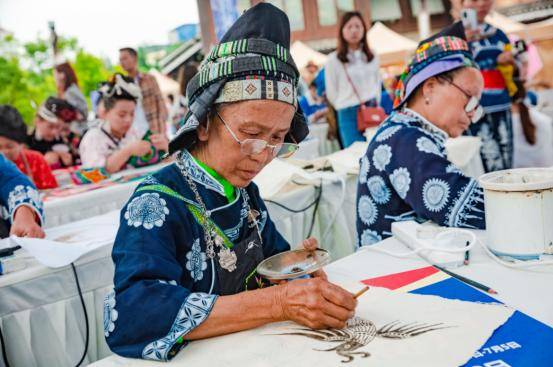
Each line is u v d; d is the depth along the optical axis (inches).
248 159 40.9
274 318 35.0
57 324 62.5
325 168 109.2
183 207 40.3
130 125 171.2
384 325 34.0
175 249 39.1
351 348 31.3
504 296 36.9
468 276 41.9
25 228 75.1
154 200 39.2
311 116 234.8
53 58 223.1
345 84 220.2
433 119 64.1
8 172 85.0
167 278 36.1
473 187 55.8
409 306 36.6
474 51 197.9
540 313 33.4
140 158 170.7
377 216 64.2
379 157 63.6
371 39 267.7
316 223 102.0
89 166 161.5
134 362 33.4
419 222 61.2
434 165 57.9
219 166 41.9
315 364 30.0
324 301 33.9
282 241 51.9
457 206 55.0
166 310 33.8
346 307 34.0
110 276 67.6
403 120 65.1
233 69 38.3
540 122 209.0
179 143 41.3
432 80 63.1
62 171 170.2
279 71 38.9
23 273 60.6
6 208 84.1
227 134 40.0
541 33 208.4
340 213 102.0
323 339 33.1
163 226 38.4
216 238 42.3
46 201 121.3
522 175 47.9
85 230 77.4
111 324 34.4
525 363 27.5
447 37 62.7
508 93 200.8
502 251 44.7
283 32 40.6
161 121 211.9
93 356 66.1
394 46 263.6
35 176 148.6
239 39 39.3
